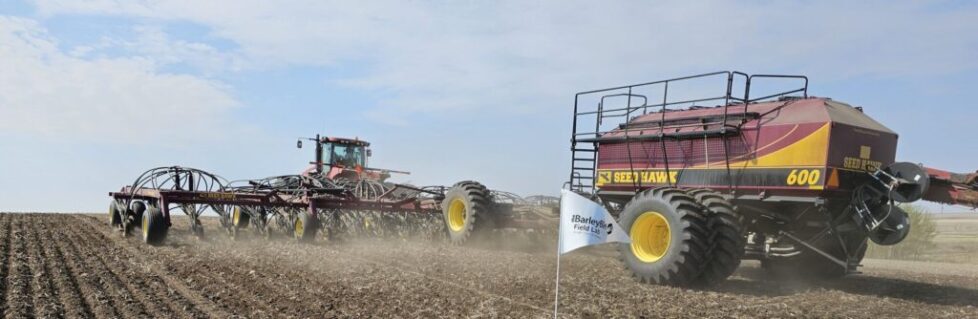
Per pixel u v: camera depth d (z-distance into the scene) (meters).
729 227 7.69
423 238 13.67
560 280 8.22
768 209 8.18
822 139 7.30
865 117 8.11
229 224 13.39
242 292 7.03
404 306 6.39
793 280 9.14
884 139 7.84
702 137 8.61
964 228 31.86
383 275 8.30
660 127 9.23
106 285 7.31
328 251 10.73
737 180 8.14
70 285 7.24
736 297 7.30
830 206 7.64
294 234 12.56
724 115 8.20
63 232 13.48
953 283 9.34
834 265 8.99
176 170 13.02
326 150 18.67
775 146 7.76
